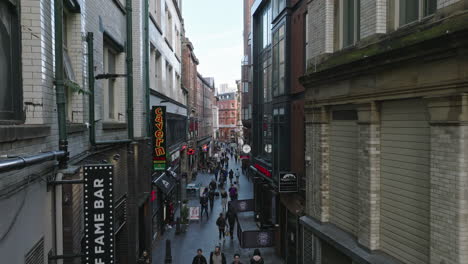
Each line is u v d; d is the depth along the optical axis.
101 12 8.88
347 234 8.05
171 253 14.95
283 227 14.35
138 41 13.23
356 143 7.67
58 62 5.37
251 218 20.56
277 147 14.35
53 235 5.48
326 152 9.05
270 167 15.56
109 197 5.43
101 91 8.95
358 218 7.50
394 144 6.33
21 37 4.63
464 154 4.68
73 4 6.58
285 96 13.14
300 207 11.54
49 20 5.18
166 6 20.78
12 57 4.40
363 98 7.02
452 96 4.77
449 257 4.83
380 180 6.75
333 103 8.34
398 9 6.43
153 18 15.66
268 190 15.68
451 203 4.80
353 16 8.07
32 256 4.51
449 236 4.84
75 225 6.29
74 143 6.65
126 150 11.60
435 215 5.11
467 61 4.51
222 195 21.98
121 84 11.48
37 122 4.76
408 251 5.95
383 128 6.66
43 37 4.88
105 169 5.43
